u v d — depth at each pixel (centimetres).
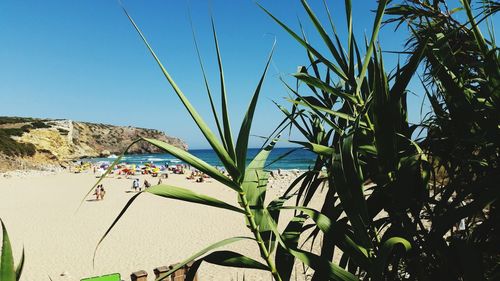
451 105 116
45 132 8062
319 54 123
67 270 1009
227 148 97
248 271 855
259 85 99
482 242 108
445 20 139
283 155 121
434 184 123
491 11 108
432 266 112
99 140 12544
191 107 94
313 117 145
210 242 1283
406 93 135
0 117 8331
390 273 119
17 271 85
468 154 121
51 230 1526
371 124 116
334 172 97
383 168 103
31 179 4450
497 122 104
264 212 106
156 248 1227
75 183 3866
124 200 2441
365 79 131
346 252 99
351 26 118
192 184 3519
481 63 115
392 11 159
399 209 102
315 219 101
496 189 90
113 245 1272
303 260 98
